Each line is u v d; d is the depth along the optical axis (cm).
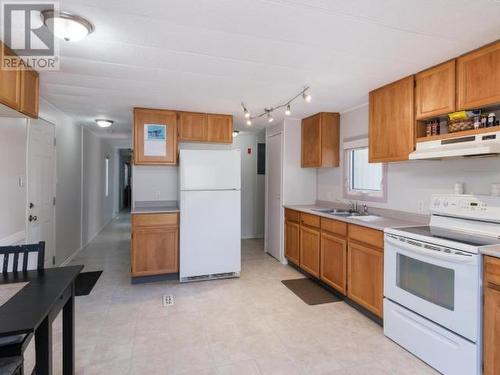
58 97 331
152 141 380
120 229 739
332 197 421
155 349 221
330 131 404
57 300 142
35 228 329
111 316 273
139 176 410
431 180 271
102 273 397
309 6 157
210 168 366
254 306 297
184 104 360
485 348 171
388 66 238
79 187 512
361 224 276
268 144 505
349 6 157
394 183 315
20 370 142
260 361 208
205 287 348
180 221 359
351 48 207
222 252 373
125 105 366
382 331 250
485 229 207
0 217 252
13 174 275
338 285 313
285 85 287
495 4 155
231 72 253
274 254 479
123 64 236
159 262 362
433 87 235
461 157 225
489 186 223
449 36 189
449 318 189
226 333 245
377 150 292
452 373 186
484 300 172
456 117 216
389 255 238
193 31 184
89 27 177
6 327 111
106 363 204
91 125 518
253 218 630
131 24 176
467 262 177
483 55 200
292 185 452
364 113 361
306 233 382
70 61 230
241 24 176
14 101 214
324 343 231
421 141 240
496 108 212
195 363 205
